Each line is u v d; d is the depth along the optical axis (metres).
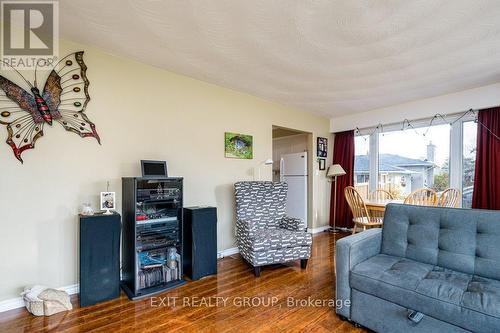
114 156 2.64
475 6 1.83
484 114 3.51
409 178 4.37
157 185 2.57
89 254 2.17
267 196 3.54
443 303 1.47
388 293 1.70
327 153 5.32
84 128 2.46
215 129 3.48
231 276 2.82
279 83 3.39
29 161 2.20
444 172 3.97
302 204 5.09
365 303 1.85
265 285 2.59
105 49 2.55
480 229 1.85
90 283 2.17
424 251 2.02
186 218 2.85
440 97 3.89
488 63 2.77
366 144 4.95
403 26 2.08
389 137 4.64
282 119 4.38
